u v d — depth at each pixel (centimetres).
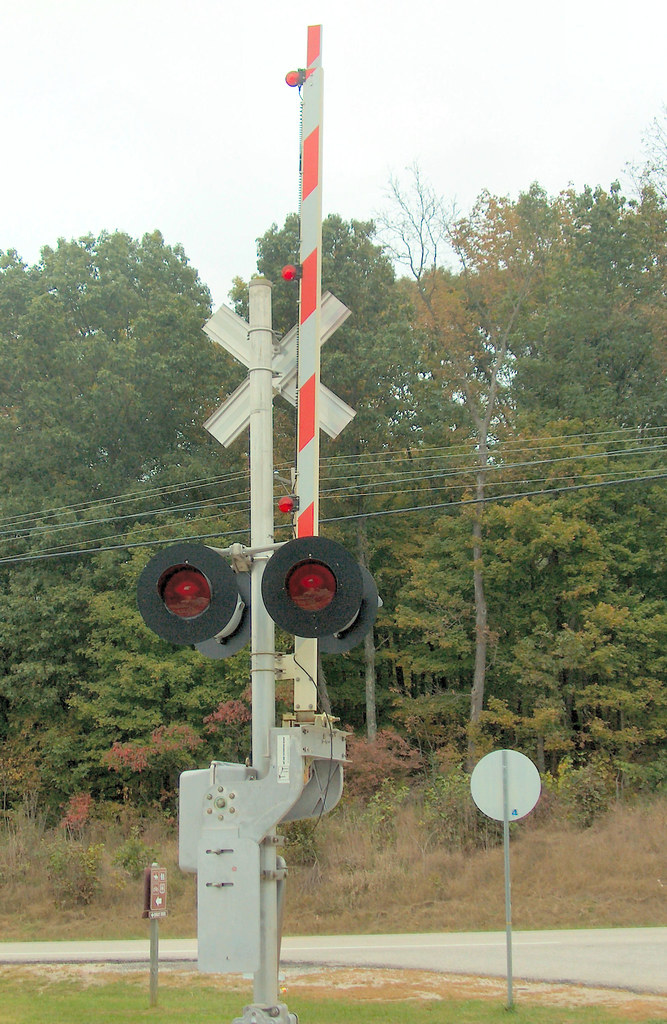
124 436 3794
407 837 2200
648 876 1950
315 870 2055
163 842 2761
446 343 3969
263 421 635
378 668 3747
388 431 3628
